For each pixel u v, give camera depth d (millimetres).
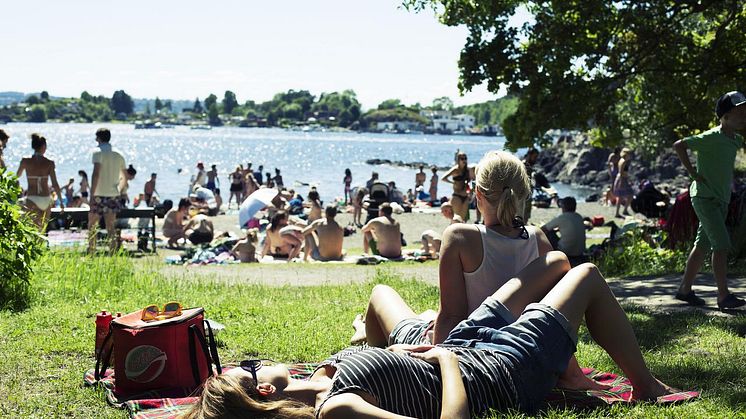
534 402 4016
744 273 10336
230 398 3148
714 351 6020
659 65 15859
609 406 4340
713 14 16219
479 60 15422
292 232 17531
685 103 16500
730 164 7598
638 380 4453
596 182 61719
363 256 16406
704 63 15609
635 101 18406
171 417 4477
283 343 6582
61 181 48375
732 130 7594
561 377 4637
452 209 18531
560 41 15039
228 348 6461
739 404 4445
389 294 5098
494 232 4477
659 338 6496
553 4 14945
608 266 12516
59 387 5270
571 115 15094
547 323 4055
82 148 112438
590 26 14812
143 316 5238
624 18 15000
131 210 17625
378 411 3400
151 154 100188
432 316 5117
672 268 11945
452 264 4465
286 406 3221
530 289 4277
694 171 7664
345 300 9359
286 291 10297
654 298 8648
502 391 3900
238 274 12781
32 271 8648
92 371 5598
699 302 8047
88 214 15961
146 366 5066
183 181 52656
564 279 4227
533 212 28859
